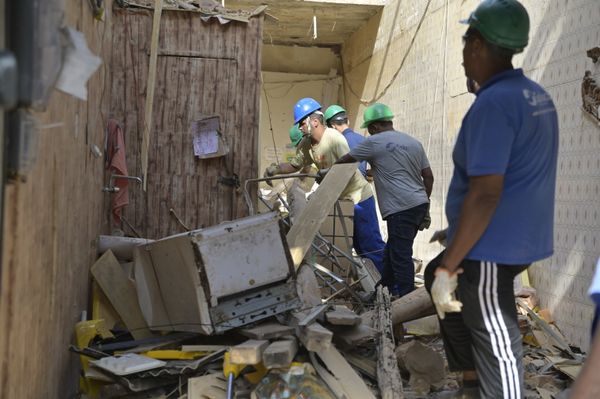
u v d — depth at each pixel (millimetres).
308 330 3299
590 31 4934
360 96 12516
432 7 8633
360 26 12562
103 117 5203
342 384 3363
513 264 2645
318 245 6434
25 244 2436
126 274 4746
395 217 5484
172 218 6133
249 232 3797
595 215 4801
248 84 6188
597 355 1372
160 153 6117
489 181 2549
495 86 2682
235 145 6188
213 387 3414
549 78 5562
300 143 7172
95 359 3719
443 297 2600
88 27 3891
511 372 2678
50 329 3137
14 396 2373
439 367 3930
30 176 2471
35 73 1981
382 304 4785
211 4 6195
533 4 5895
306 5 11125
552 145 2740
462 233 2582
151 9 6027
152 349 3826
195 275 3668
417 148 5586
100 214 5191
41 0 1986
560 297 5254
